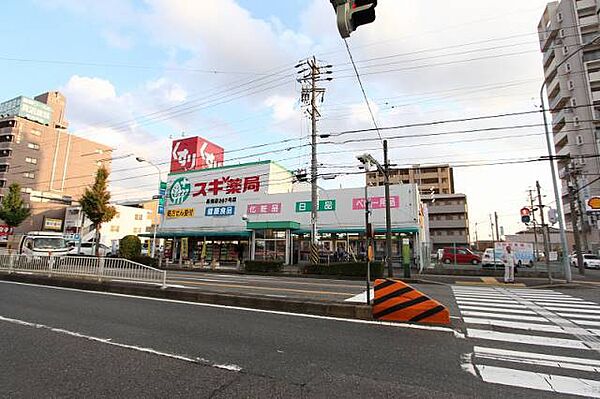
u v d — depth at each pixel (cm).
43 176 5838
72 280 1142
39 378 370
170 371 394
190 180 3141
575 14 4391
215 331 580
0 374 380
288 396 332
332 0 417
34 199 5403
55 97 6806
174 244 3077
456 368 418
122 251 2514
